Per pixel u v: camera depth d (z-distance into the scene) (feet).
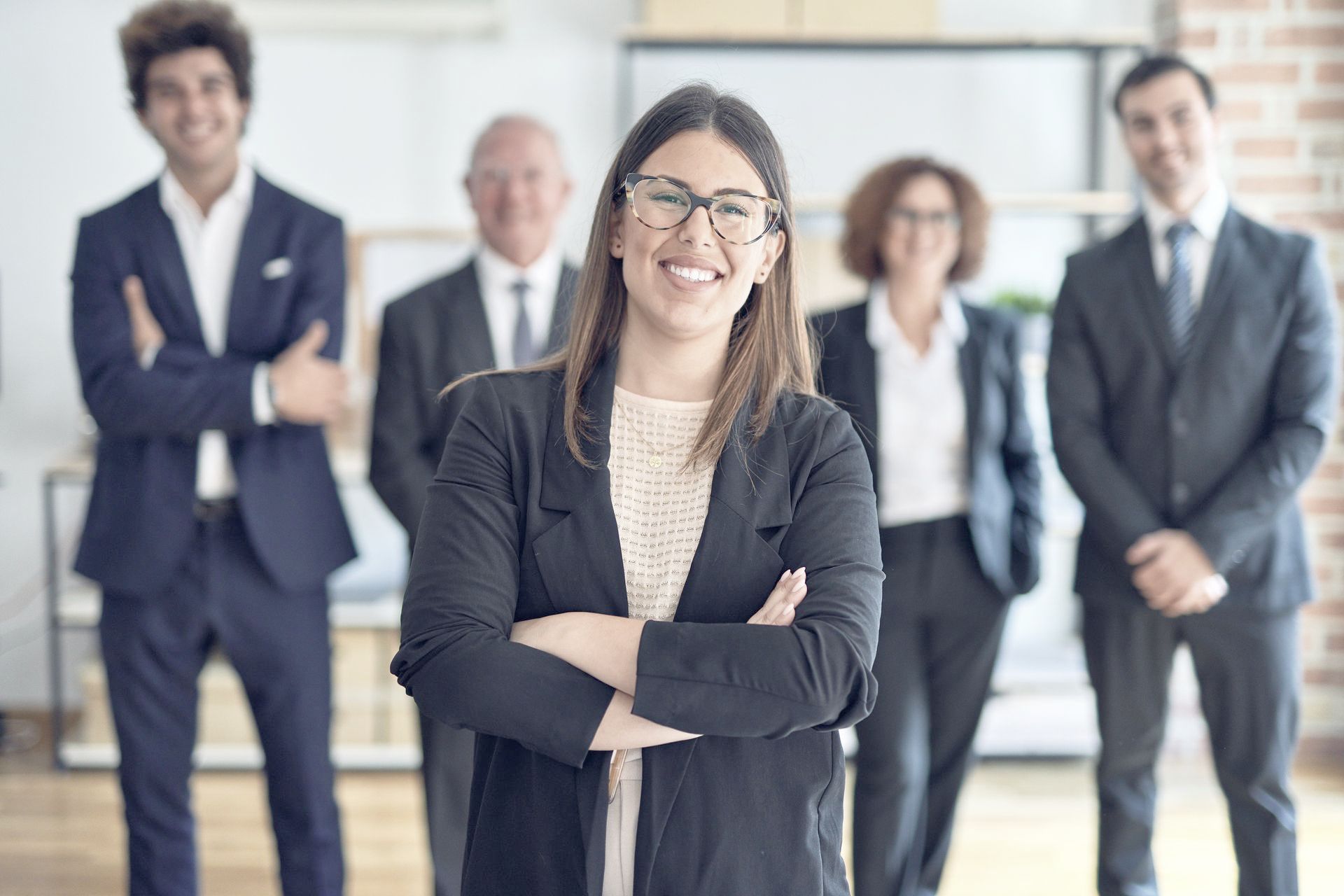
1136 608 8.44
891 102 14.26
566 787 4.63
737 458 4.89
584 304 5.11
